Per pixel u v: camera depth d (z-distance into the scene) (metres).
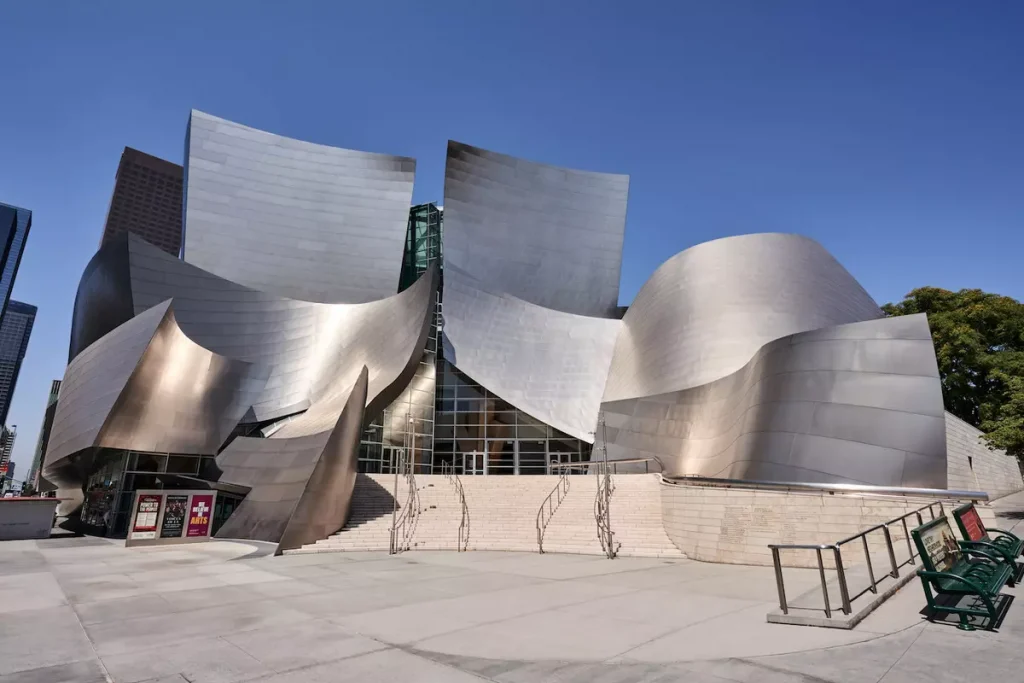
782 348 17.09
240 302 28.05
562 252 42.16
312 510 16.41
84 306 29.53
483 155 42.38
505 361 31.70
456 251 39.09
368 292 37.78
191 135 38.38
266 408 24.55
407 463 27.42
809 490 12.32
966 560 7.79
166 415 21.89
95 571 11.71
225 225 36.97
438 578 10.83
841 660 5.19
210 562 13.20
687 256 27.56
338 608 8.00
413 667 5.32
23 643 6.20
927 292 41.19
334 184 40.28
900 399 14.42
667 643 5.98
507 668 5.25
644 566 12.54
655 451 22.97
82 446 20.08
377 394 24.34
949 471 18.38
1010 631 5.89
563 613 7.59
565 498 19.88
